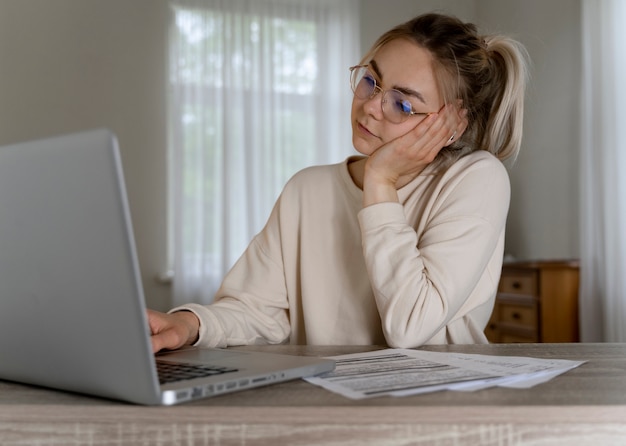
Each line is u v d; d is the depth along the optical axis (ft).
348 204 4.68
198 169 15.53
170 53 15.49
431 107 4.22
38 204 2.04
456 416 1.94
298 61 16.38
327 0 16.58
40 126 14.92
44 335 2.20
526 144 15.21
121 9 15.44
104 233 1.91
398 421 1.94
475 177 4.20
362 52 17.01
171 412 1.97
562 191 13.97
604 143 11.97
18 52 14.88
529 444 1.95
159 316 3.53
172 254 15.48
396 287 3.64
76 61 15.15
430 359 2.97
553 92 14.32
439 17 4.39
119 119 15.30
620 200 11.68
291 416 1.95
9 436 2.05
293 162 16.25
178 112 15.38
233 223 15.65
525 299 12.16
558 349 3.44
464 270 3.80
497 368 2.64
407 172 4.43
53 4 15.11
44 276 2.11
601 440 1.97
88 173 1.90
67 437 2.03
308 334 4.59
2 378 2.59
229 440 1.95
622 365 2.80
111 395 2.10
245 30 15.89
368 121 4.29
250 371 2.37
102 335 2.02
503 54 4.64
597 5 12.28
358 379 2.41
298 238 4.80
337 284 4.58
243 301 4.54
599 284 11.96
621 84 11.77
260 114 15.84
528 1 15.28
